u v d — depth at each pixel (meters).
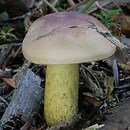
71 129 0.28
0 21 0.46
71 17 0.25
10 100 0.32
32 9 0.50
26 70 0.33
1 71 0.34
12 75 0.35
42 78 0.35
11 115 0.28
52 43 0.24
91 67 0.36
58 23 0.25
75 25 0.25
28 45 0.25
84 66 0.35
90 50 0.24
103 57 0.24
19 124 0.29
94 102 0.31
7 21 0.46
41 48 0.24
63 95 0.27
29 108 0.29
